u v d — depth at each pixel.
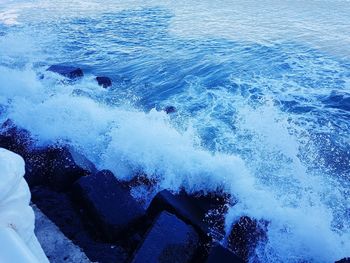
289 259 4.14
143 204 4.96
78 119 6.36
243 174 5.23
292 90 7.84
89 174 4.81
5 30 12.66
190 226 3.76
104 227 3.80
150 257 3.26
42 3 17.30
